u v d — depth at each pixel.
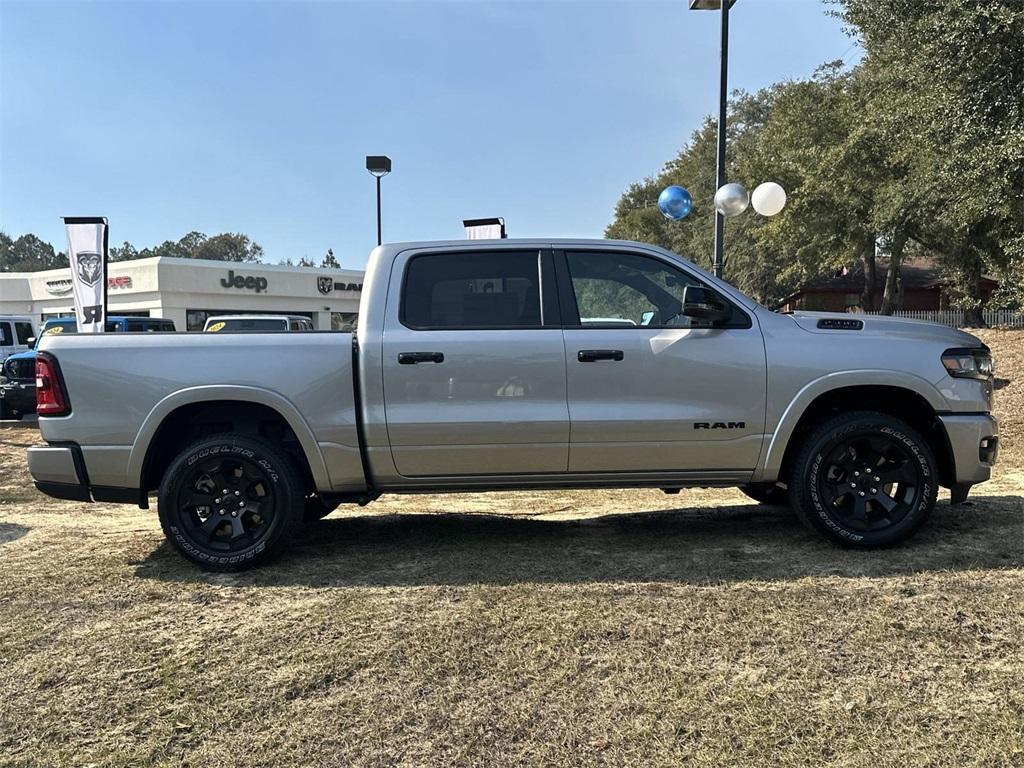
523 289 4.61
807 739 2.61
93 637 3.54
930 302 46.25
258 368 4.44
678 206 11.60
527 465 4.55
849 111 23.97
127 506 6.62
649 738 2.63
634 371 4.48
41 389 4.46
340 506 6.52
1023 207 12.30
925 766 2.45
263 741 2.66
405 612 3.76
